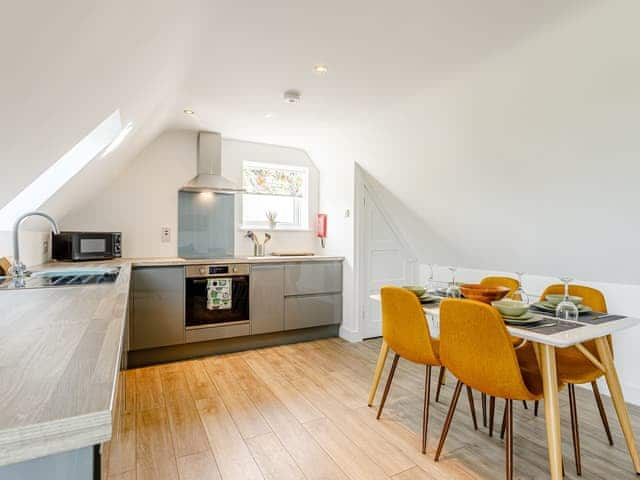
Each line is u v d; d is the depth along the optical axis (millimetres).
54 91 1052
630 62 1621
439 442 1962
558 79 1876
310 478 1772
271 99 2805
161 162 3799
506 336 1615
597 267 2791
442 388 2877
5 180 1416
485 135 2438
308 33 1857
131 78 1517
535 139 2209
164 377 3004
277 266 3842
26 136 1177
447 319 1851
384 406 2541
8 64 778
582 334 1652
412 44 1935
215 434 2150
